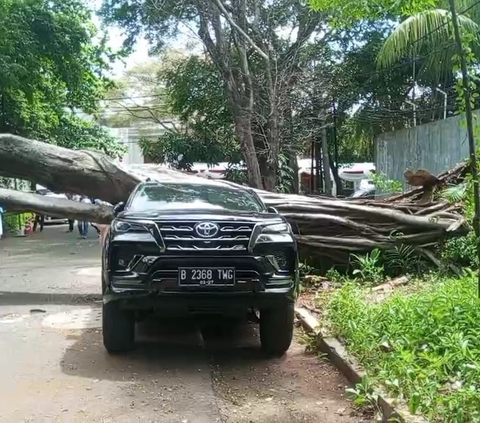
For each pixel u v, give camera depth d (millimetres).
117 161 10891
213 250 5688
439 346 5227
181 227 5742
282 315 6055
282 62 18594
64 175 10477
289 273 5941
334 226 9906
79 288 10203
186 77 22578
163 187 7395
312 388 5305
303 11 18203
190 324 7598
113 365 5879
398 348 5223
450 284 7766
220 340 6883
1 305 8688
